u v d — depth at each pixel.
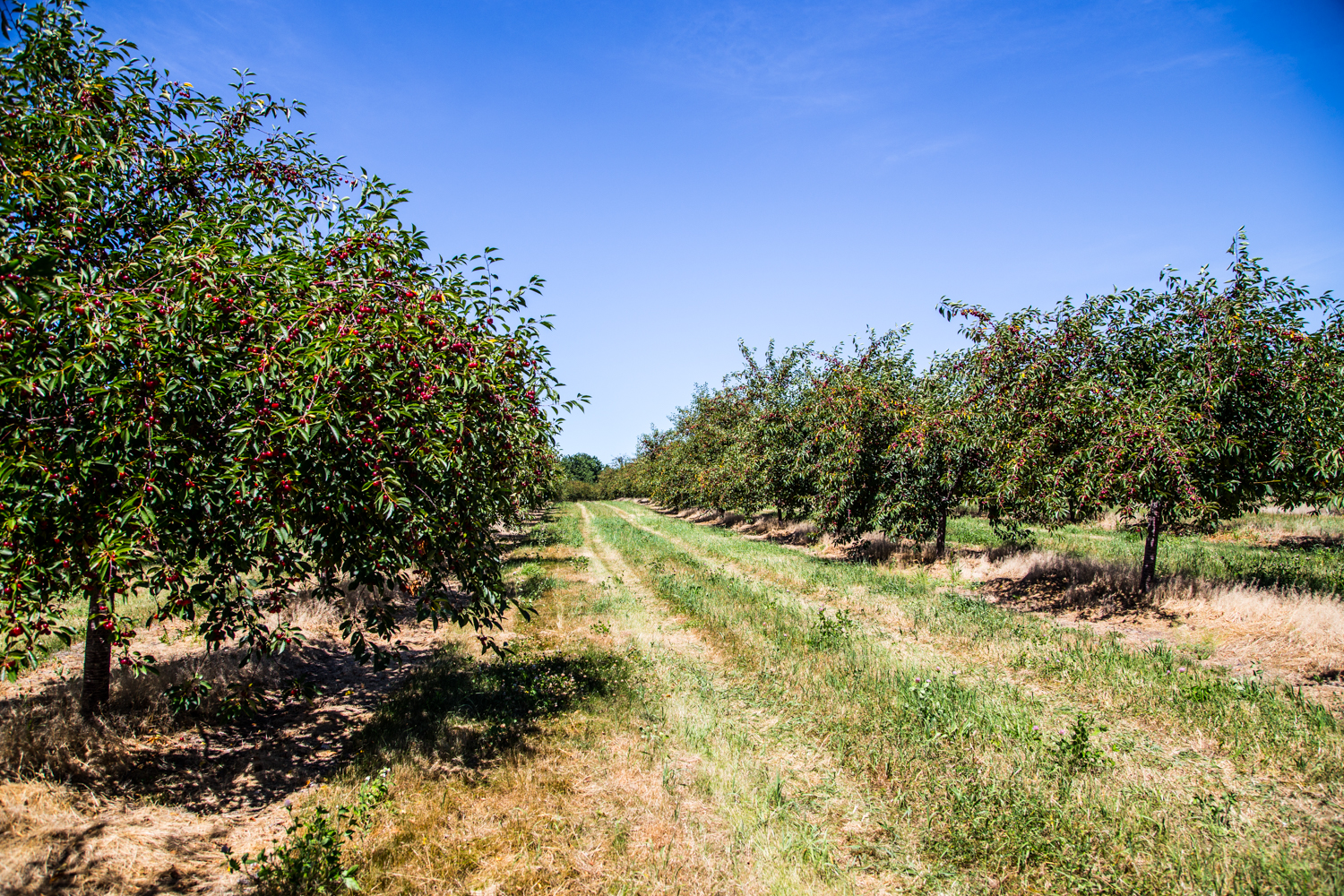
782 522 27.84
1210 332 9.33
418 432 4.94
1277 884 3.74
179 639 8.34
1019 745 5.71
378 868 4.09
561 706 7.18
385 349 4.84
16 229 4.57
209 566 5.24
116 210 5.52
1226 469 9.41
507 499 6.73
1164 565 12.48
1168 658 7.66
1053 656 8.13
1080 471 10.30
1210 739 5.67
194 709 6.32
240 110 6.57
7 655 4.04
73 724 5.20
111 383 3.88
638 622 11.38
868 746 5.82
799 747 6.02
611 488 88.75
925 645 9.27
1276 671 7.23
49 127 4.89
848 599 12.47
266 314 4.69
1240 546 15.84
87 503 4.22
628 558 20.08
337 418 4.24
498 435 6.04
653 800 5.05
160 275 4.43
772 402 24.08
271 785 5.38
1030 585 12.64
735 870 4.18
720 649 9.27
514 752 5.85
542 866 4.19
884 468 16.14
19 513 3.84
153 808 4.66
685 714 6.75
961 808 4.71
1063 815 4.51
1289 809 4.54
